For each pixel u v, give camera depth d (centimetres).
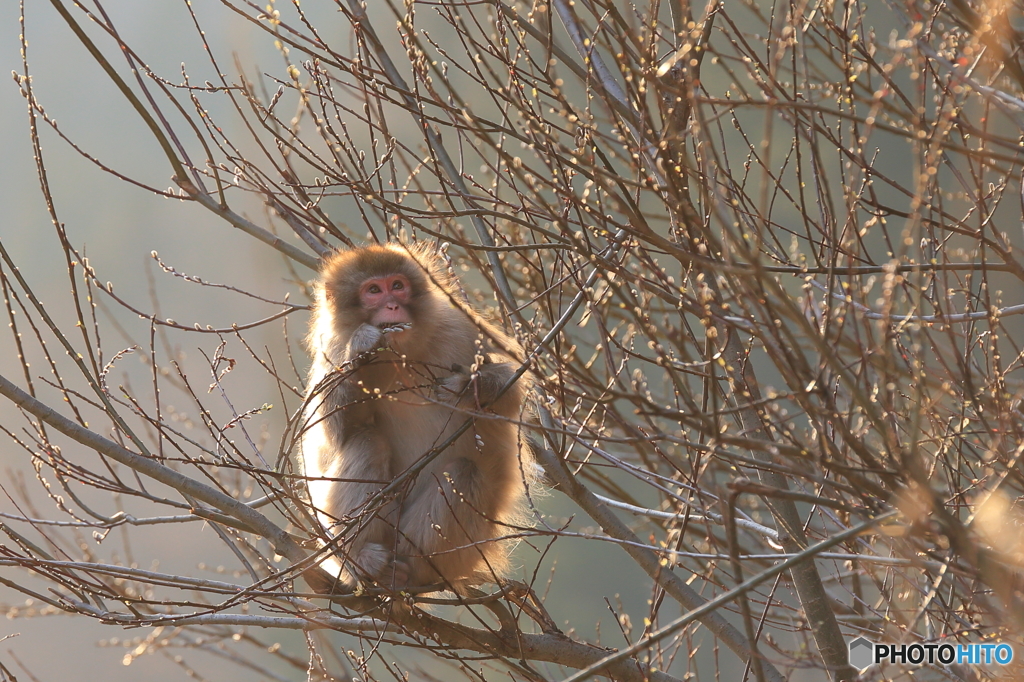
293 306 1264
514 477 1167
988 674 952
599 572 3459
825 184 797
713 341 845
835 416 740
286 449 1087
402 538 1108
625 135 883
